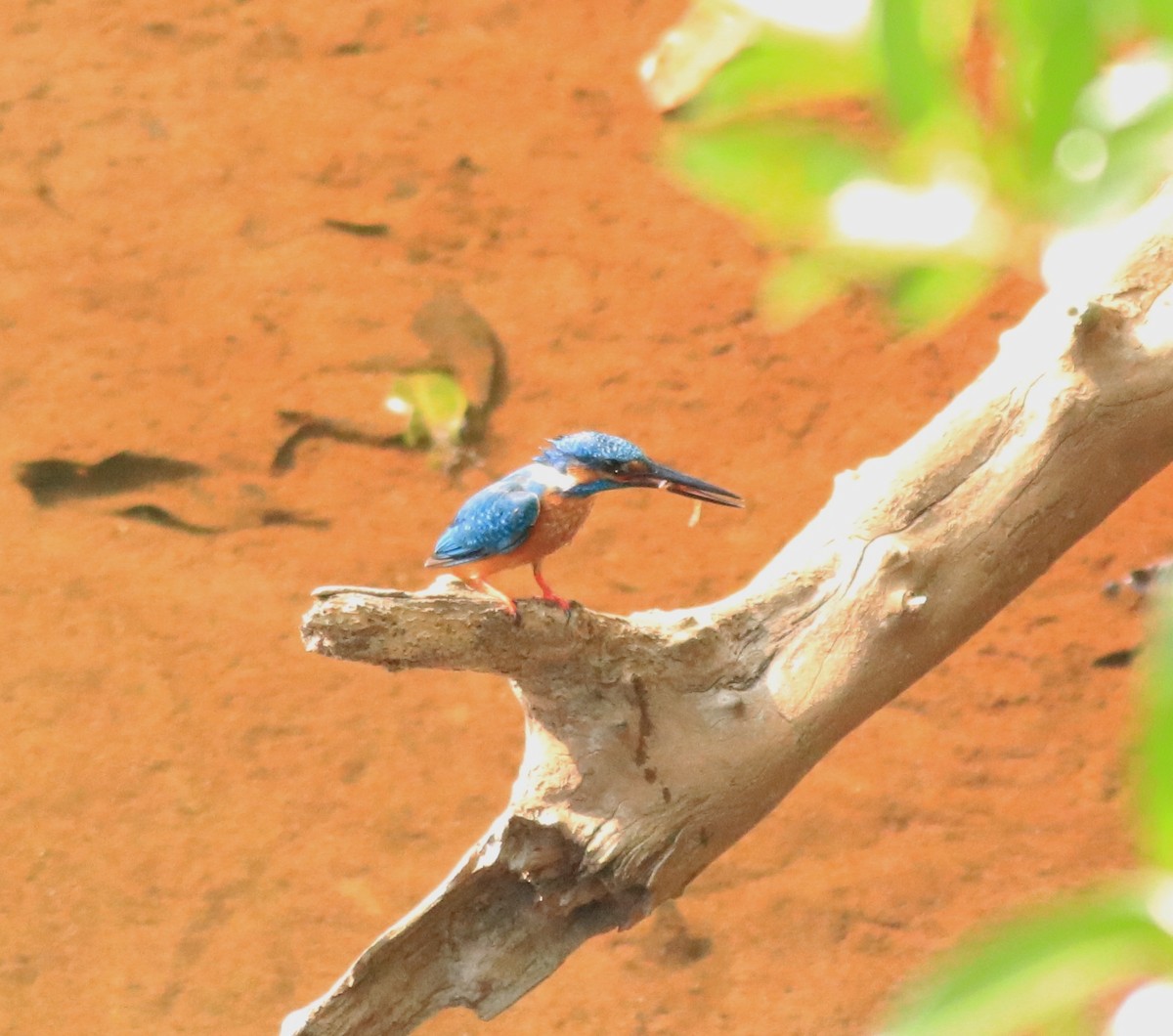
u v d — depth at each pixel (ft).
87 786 38.45
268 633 41.88
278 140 53.88
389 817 38.17
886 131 9.95
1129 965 7.51
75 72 55.88
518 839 22.02
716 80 10.00
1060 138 7.95
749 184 9.50
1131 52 8.77
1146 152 7.84
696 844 22.94
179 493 45.01
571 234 51.16
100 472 45.19
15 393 46.80
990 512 24.68
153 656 41.16
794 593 24.34
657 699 22.75
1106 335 24.38
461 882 22.06
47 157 53.16
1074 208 8.00
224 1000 34.60
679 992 35.86
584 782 22.35
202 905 36.35
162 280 49.88
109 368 47.50
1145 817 6.52
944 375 47.57
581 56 56.29
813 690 23.68
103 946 35.58
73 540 43.88
